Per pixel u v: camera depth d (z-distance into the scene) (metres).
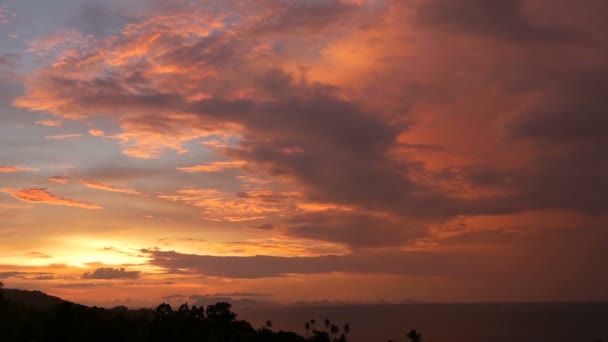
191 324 114.38
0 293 113.25
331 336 172.50
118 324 104.19
